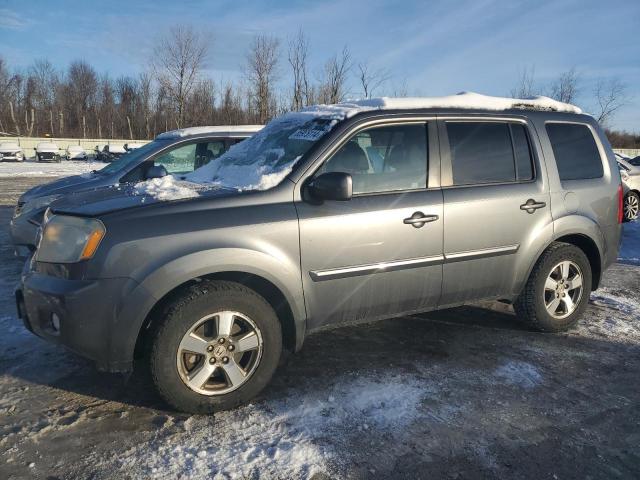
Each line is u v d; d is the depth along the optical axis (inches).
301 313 126.8
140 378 134.8
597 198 173.0
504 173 155.9
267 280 121.9
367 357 149.9
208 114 1615.4
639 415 121.2
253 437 110.0
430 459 103.5
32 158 1652.3
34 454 103.0
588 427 115.9
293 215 123.6
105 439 108.5
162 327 112.4
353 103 149.2
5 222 384.2
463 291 149.7
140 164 238.1
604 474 100.2
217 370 119.9
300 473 98.6
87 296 108.4
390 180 138.5
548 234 160.7
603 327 177.3
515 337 166.9
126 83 2559.1
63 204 126.9
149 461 101.4
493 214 149.6
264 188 125.3
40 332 116.5
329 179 121.1
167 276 111.1
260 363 122.7
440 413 120.2
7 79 2549.2
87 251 110.1
